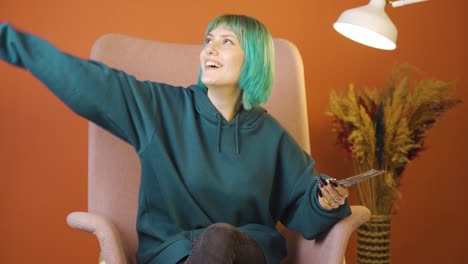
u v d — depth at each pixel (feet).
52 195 8.75
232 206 5.93
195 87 6.22
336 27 7.14
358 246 8.60
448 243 10.12
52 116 8.73
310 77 9.56
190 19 9.09
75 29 8.73
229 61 5.92
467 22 10.07
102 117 5.41
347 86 9.68
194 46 7.35
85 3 8.77
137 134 5.68
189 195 5.77
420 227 10.03
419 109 8.53
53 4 8.67
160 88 6.04
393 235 9.95
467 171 10.11
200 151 5.88
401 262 9.98
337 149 9.63
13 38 4.61
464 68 10.05
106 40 6.91
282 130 6.41
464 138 10.09
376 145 8.46
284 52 7.35
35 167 8.69
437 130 10.01
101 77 5.31
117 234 5.58
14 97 8.59
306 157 6.47
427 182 10.02
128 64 6.92
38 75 4.82
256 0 9.32
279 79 7.26
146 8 8.95
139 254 5.81
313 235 5.93
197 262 4.83
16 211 8.64
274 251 5.99
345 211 5.80
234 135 6.09
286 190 6.30
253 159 6.09
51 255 8.77
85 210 8.84
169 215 5.82
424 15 9.94
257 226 6.03
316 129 9.59
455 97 10.01
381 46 7.18
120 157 6.64
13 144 8.61
